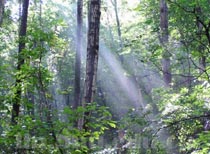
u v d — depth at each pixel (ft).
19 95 16.39
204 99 20.17
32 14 64.34
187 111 20.34
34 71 15.20
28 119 13.74
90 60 26.81
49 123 13.78
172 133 21.01
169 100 21.74
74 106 55.21
